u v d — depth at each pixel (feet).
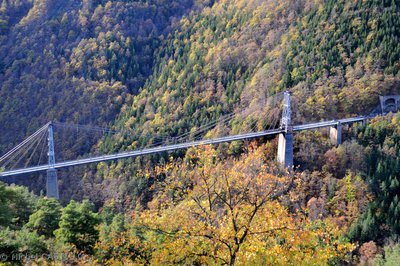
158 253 104.01
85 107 562.25
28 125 537.24
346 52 496.23
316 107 445.78
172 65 602.44
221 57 554.46
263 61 530.27
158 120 508.53
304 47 517.14
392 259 239.91
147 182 373.61
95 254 148.97
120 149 475.72
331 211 305.94
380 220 292.81
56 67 616.39
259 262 96.84
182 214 105.91
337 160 359.25
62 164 389.19
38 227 182.50
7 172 371.56
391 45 482.28
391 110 446.60
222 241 97.09
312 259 100.12
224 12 643.45
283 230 99.60
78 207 170.50
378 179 330.13
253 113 452.76
